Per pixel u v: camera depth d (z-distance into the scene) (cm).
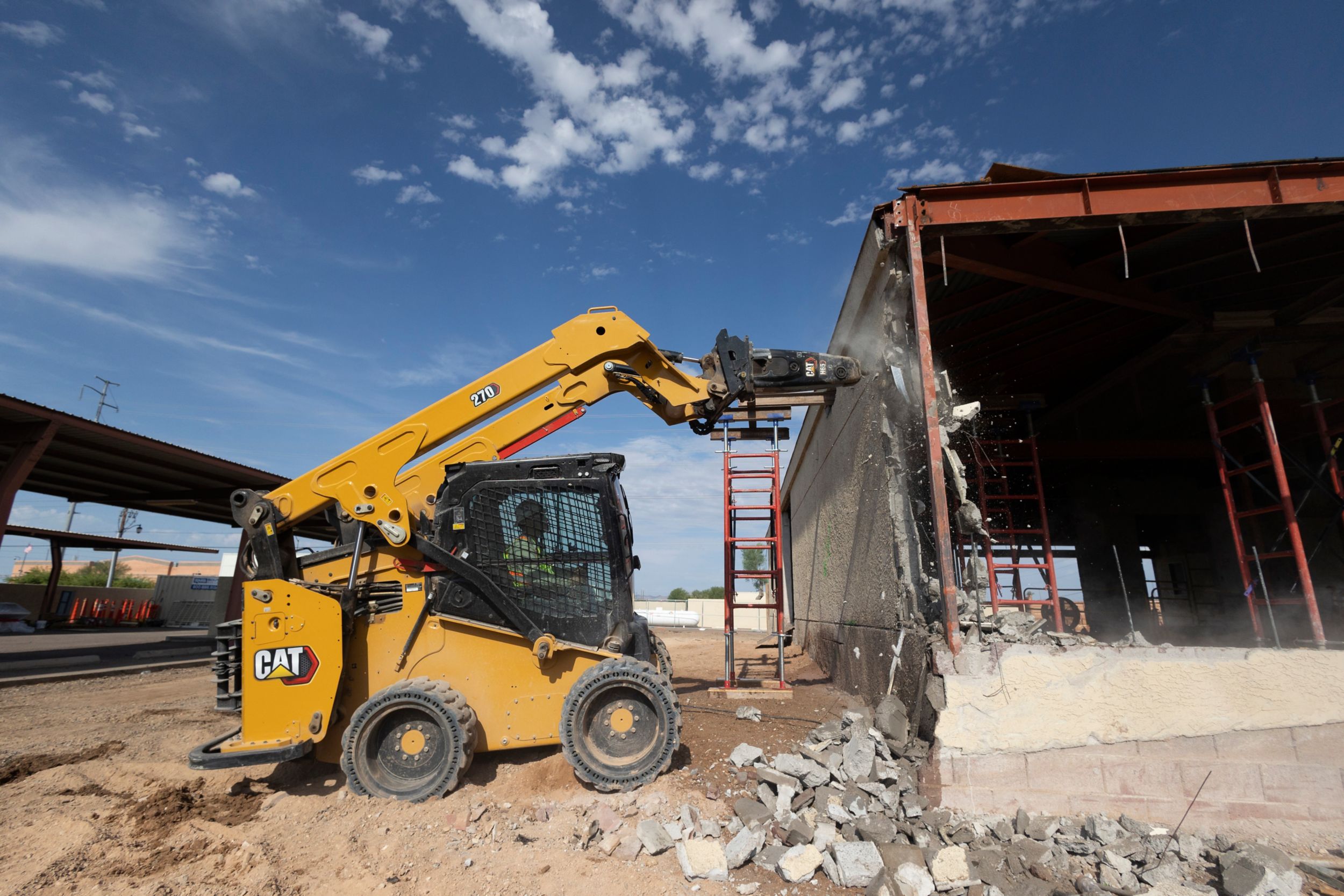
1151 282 745
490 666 505
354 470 519
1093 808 414
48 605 2611
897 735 479
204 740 639
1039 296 768
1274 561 1058
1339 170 517
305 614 480
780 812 409
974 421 1044
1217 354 895
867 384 659
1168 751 420
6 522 1007
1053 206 525
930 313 754
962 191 527
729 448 839
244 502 504
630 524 603
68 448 1239
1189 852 381
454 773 457
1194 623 1248
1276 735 420
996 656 436
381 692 469
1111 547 1289
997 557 1032
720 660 1252
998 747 424
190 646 1798
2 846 389
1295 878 342
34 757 569
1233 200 518
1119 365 986
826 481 966
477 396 550
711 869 355
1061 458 1125
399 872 362
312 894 341
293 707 473
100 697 906
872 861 355
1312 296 765
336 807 445
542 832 405
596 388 564
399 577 516
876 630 625
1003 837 391
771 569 853
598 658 510
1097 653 434
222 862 370
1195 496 1290
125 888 341
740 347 597
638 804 430
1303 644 608
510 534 518
